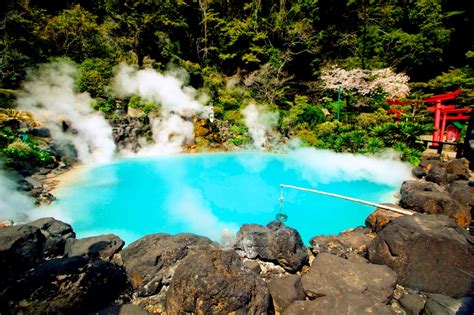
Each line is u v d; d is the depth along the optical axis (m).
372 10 25.41
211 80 20.81
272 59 22.36
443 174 7.71
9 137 9.22
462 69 22.05
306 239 6.70
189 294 2.49
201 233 6.70
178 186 10.23
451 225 3.53
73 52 17.09
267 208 8.40
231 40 21.98
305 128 18.16
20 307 2.60
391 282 2.99
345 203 8.47
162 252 3.68
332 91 23.23
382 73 22.16
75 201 7.85
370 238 4.68
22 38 14.71
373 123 16.20
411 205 5.48
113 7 19.28
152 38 19.73
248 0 23.17
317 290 2.87
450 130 13.14
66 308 2.68
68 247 4.27
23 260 3.40
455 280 3.07
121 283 3.30
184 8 21.20
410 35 23.03
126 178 10.65
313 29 22.72
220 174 11.85
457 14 23.06
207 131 16.73
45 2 18.22
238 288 2.55
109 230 6.60
